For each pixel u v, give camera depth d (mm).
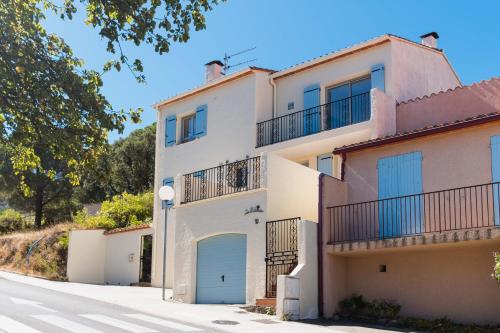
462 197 14617
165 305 17375
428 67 21672
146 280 25484
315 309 15609
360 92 20969
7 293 18047
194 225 19422
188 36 9672
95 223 28203
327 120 21438
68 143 9461
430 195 15258
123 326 12508
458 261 14633
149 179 46219
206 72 27516
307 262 15648
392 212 15812
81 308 15359
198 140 24984
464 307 14328
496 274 12789
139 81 9648
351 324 14508
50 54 9195
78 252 26031
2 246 31391
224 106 24266
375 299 15922
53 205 43812
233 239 18312
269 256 16922
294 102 22562
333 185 16641
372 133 18781
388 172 16234
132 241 25797
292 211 18031
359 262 16469
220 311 16031
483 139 14602
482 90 17656
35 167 11062
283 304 14883
